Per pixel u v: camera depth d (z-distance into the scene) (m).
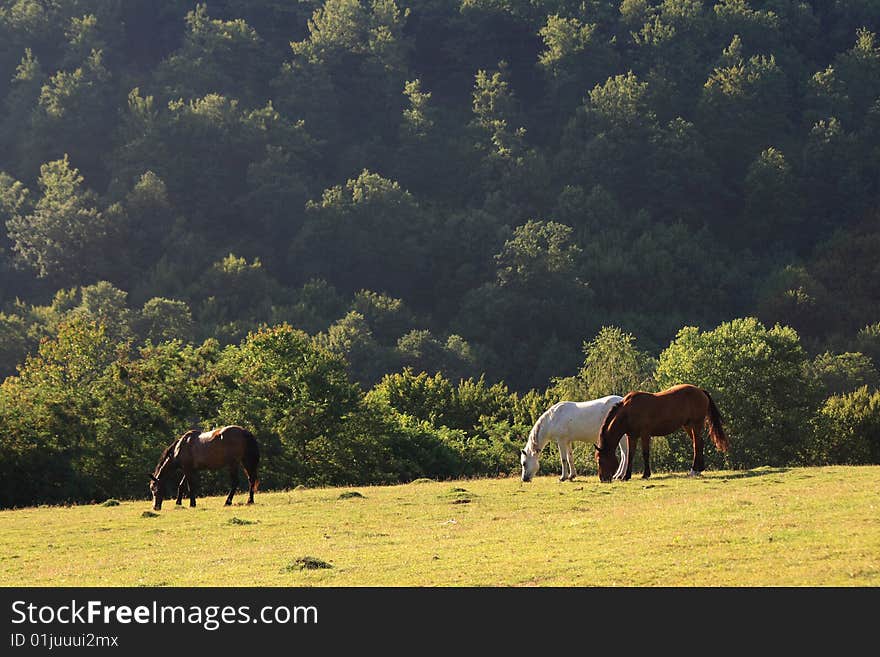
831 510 18.31
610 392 55.25
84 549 20.03
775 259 163.62
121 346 50.00
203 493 41.16
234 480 27.19
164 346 50.00
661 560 15.17
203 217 174.75
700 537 16.41
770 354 48.56
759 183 172.12
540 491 25.92
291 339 51.28
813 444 50.81
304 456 47.59
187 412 45.12
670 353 51.03
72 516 26.61
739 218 175.00
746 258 163.12
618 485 25.55
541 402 64.62
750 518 18.00
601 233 165.75
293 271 163.62
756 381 48.00
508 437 54.97
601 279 150.50
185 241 163.50
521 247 148.62
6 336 116.19
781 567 14.32
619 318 140.88
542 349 135.50
